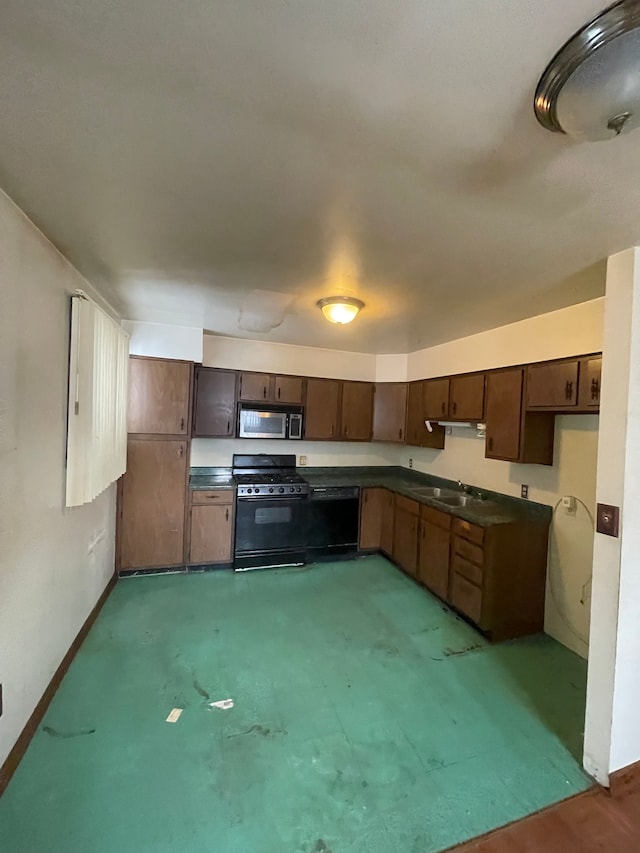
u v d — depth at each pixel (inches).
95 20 31.2
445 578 133.0
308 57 33.9
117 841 56.6
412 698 89.0
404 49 32.8
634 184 50.1
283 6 29.5
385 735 78.1
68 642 93.1
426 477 179.5
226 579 148.0
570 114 36.0
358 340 161.5
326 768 70.1
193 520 152.0
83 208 62.4
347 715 83.0
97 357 99.3
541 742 78.0
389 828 60.3
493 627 114.4
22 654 69.6
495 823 61.9
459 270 81.7
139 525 145.7
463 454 158.1
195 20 30.9
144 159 49.4
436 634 116.2
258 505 158.9
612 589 69.9
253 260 80.5
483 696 90.6
